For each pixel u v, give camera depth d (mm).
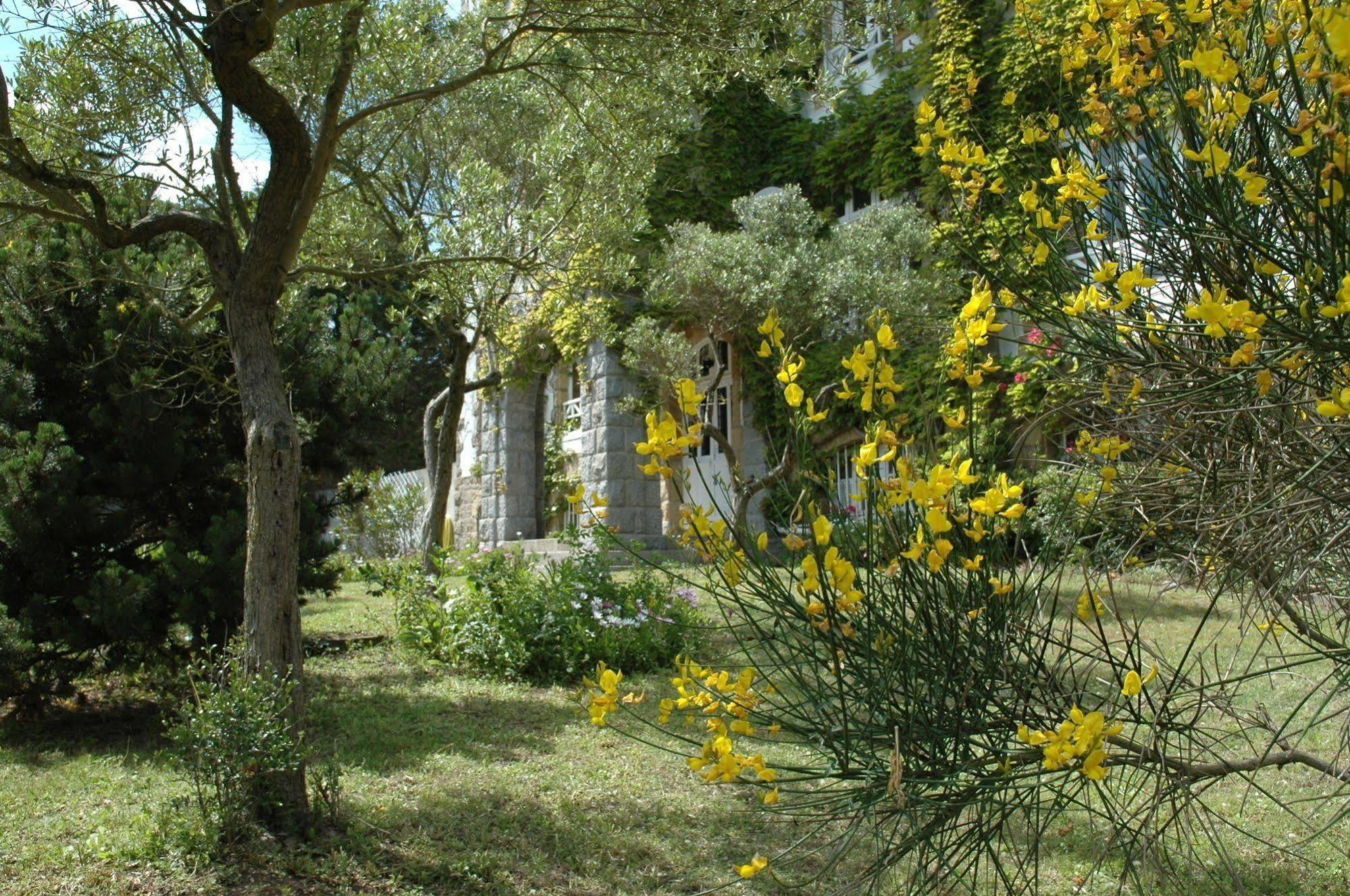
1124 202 2400
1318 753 4562
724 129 13977
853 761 2043
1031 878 3549
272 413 4328
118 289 6438
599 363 14266
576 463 17422
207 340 6684
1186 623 6578
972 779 2031
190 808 4195
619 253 8719
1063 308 2359
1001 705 2105
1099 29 2377
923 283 9836
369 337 8422
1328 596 2654
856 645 2070
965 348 2180
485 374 15547
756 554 2168
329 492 8742
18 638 5641
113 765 5309
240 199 5027
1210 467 2350
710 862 3943
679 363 11688
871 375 2070
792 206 11578
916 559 1928
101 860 3865
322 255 7668
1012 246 2613
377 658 8328
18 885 3654
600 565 8336
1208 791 4375
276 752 4004
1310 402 2018
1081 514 2600
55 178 4371
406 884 3750
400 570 9297
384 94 7340
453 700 6785
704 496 14148
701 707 2262
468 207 8227
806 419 2221
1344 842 3770
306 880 3748
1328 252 1857
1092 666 2221
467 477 19641
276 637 4195
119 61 5516
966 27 9852
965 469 1905
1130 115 2256
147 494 6488
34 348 6258
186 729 4105
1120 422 2496
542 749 5531
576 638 7441
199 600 5887
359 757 5348
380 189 9047
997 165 2709
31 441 5797
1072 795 2133
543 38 6277
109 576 5719
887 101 12305
